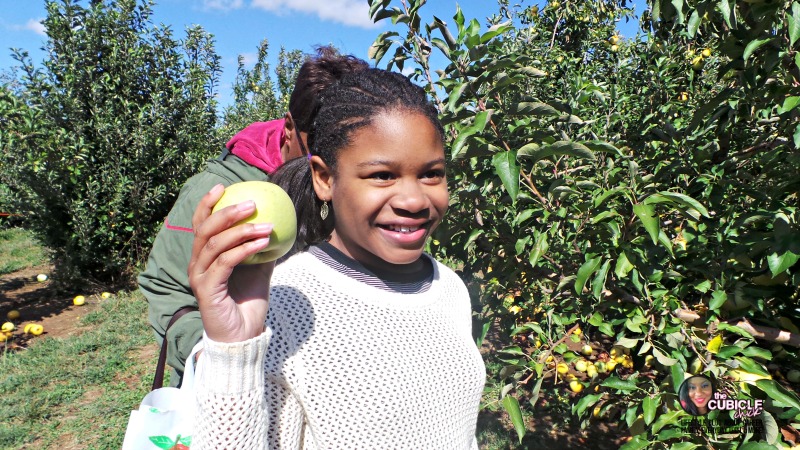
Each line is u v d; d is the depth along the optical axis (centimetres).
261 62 1245
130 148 755
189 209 152
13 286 819
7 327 609
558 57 569
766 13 173
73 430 408
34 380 486
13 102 683
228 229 70
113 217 756
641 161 308
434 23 204
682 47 402
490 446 354
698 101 380
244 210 69
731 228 198
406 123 95
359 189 98
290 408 90
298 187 117
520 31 499
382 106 96
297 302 96
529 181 213
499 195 241
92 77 737
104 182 747
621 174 225
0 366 518
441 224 248
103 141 741
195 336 139
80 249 761
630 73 467
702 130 256
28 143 689
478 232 240
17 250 1015
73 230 759
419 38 227
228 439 76
